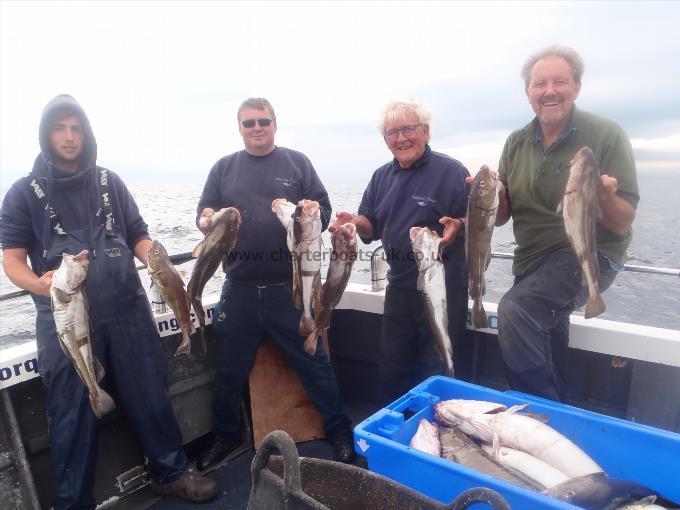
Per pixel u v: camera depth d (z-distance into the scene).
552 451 1.92
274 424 3.28
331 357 3.93
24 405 2.49
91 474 2.46
